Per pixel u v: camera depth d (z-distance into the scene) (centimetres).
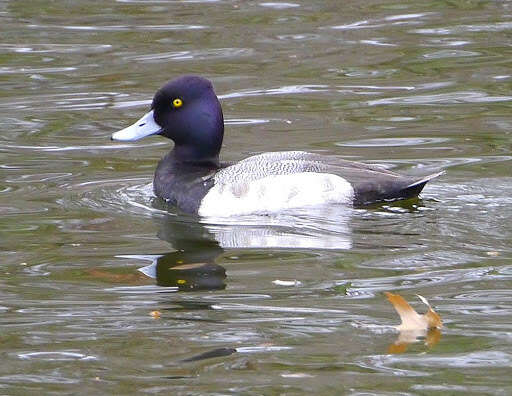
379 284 983
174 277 1019
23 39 1961
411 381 782
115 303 954
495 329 872
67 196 1284
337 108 1598
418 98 1630
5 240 1133
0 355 846
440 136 1455
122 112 1606
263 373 800
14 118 1589
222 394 768
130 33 1983
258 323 900
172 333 882
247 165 1257
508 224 1133
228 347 852
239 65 1808
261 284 993
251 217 1201
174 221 1200
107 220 1202
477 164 1334
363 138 1459
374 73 1758
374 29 1981
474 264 1026
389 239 1104
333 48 1884
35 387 788
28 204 1255
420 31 1966
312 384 781
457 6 2120
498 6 2112
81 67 1823
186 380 793
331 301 945
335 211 1191
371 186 1199
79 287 997
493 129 1477
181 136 1309
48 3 2169
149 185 1330
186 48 1902
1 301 962
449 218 1155
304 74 1759
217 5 2156
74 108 1630
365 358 823
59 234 1153
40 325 906
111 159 1430
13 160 1421
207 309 935
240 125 1535
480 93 1644
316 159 1251
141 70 1795
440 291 959
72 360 833
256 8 2128
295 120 1551
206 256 1078
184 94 1300
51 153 1452
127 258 1077
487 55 1828
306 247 1095
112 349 854
